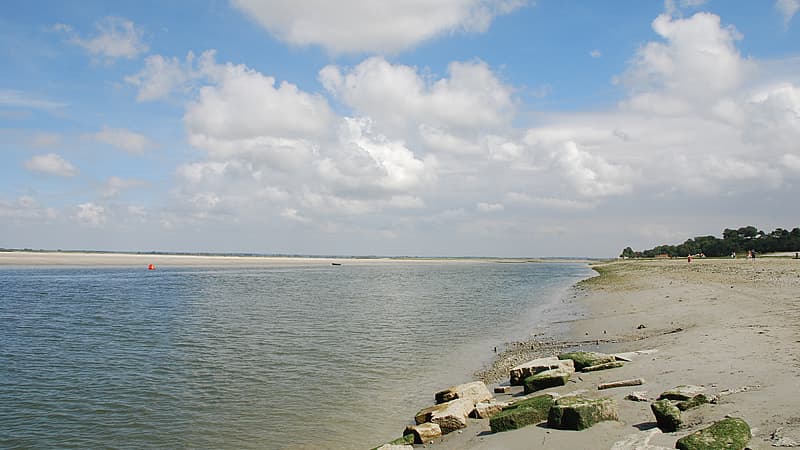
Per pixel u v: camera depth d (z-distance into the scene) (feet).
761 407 30.53
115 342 81.97
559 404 33.37
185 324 100.63
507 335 87.25
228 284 219.61
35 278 229.25
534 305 136.46
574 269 492.54
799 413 28.55
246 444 41.01
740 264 234.58
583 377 47.62
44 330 93.61
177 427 44.75
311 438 42.11
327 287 209.67
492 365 65.10
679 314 85.30
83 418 47.09
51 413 48.42
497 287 214.90
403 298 159.63
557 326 93.76
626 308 107.34
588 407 32.32
